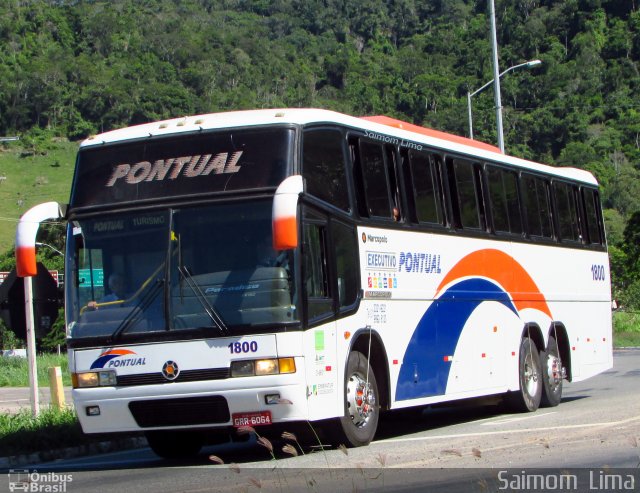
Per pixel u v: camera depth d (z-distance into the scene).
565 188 18.02
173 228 10.56
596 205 19.41
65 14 179.50
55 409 15.38
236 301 10.23
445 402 14.55
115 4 193.38
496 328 14.89
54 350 52.25
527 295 15.98
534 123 133.25
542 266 16.64
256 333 10.12
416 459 9.97
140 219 10.70
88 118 157.62
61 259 58.84
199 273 10.38
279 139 10.67
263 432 11.30
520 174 16.23
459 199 14.16
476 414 16.17
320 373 10.50
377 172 12.21
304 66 168.62
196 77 153.50
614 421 12.67
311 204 10.63
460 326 13.83
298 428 11.21
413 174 13.08
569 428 12.14
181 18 190.50
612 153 132.75
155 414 10.41
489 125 131.38
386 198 12.32
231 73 156.25
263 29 198.25
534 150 132.75
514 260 15.62
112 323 10.51
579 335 18.00
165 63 158.75
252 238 10.35
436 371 13.09
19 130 156.75
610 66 160.62
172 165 10.84
